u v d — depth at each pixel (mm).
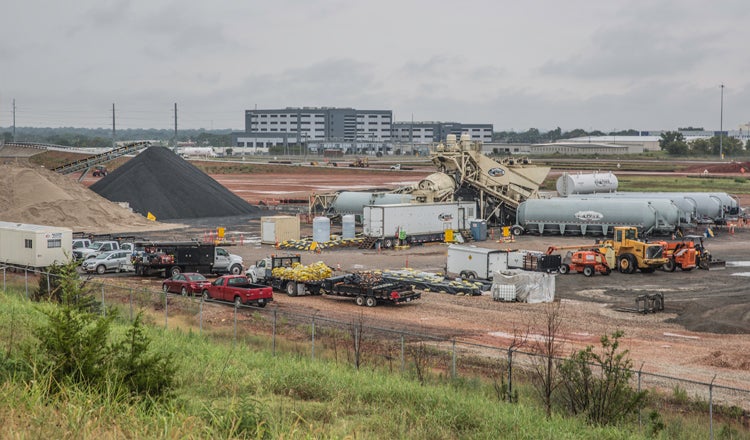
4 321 28188
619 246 56562
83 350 17062
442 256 67500
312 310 41969
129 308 39688
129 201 101375
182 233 84812
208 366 23625
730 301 45031
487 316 40562
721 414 24406
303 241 74312
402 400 21906
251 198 133875
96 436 12414
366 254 69000
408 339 34719
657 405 24969
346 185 165375
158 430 13383
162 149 113812
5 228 55656
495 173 90625
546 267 55031
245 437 13914
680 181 152375
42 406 13531
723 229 85688
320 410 19922
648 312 41750
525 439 18969
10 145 194875
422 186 89312
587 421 21391
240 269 57281
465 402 21688
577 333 36750
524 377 27484
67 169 124312
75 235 76062
